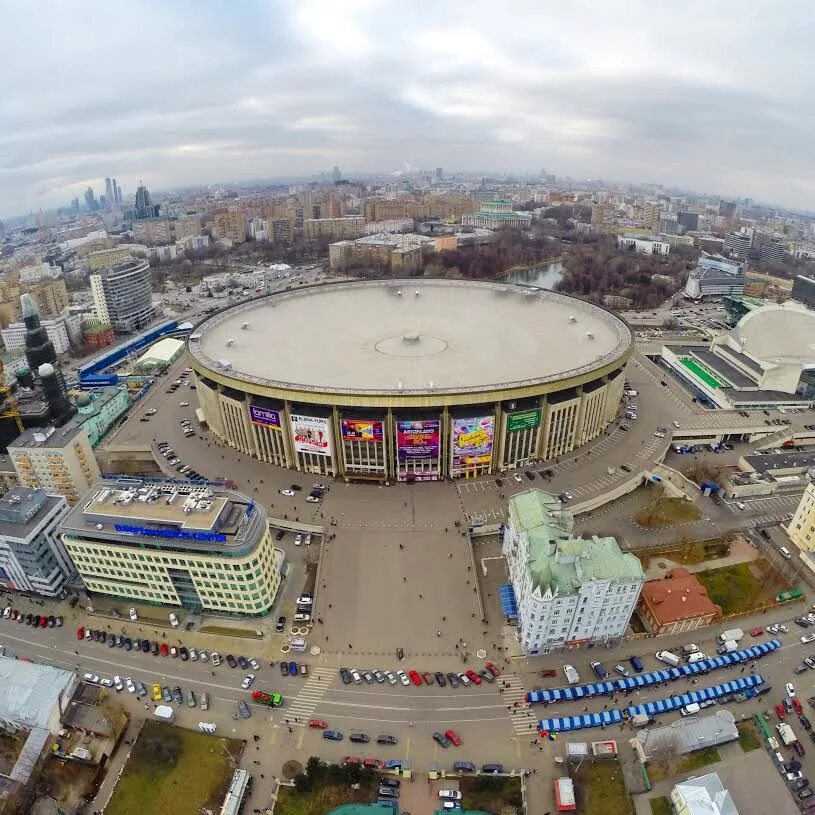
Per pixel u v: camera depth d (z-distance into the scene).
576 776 134.62
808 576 188.75
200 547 165.75
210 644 169.62
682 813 124.19
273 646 167.50
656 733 139.88
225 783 134.62
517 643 166.38
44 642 173.12
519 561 174.12
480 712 148.12
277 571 185.12
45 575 184.00
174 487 185.75
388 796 130.62
